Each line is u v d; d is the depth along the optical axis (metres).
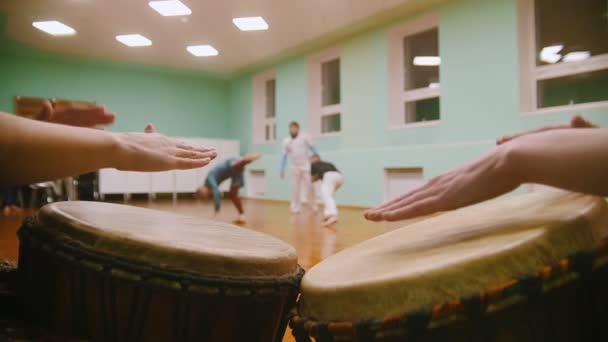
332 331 0.51
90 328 0.63
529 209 0.65
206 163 0.71
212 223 0.94
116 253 0.60
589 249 0.49
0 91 8.27
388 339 0.48
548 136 0.49
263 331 0.70
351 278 0.53
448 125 5.48
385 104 6.33
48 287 0.67
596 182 0.44
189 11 5.82
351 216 5.29
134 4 5.66
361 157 6.66
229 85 10.59
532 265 0.47
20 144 0.47
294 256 0.78
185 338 0.62
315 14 5.93
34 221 0.72
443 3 5.48
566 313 0.49
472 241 0.55
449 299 0.46
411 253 0.58
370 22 6.29
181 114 10.07
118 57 8.41
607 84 4.27
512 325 0.46
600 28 4.29
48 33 6.86
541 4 4.73
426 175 5.68
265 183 9.06
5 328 0.62
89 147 0.53
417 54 6.19
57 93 8.75
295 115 8.25
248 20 6.21
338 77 7.54
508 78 4.85
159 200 8.94
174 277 0.59
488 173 0.53
